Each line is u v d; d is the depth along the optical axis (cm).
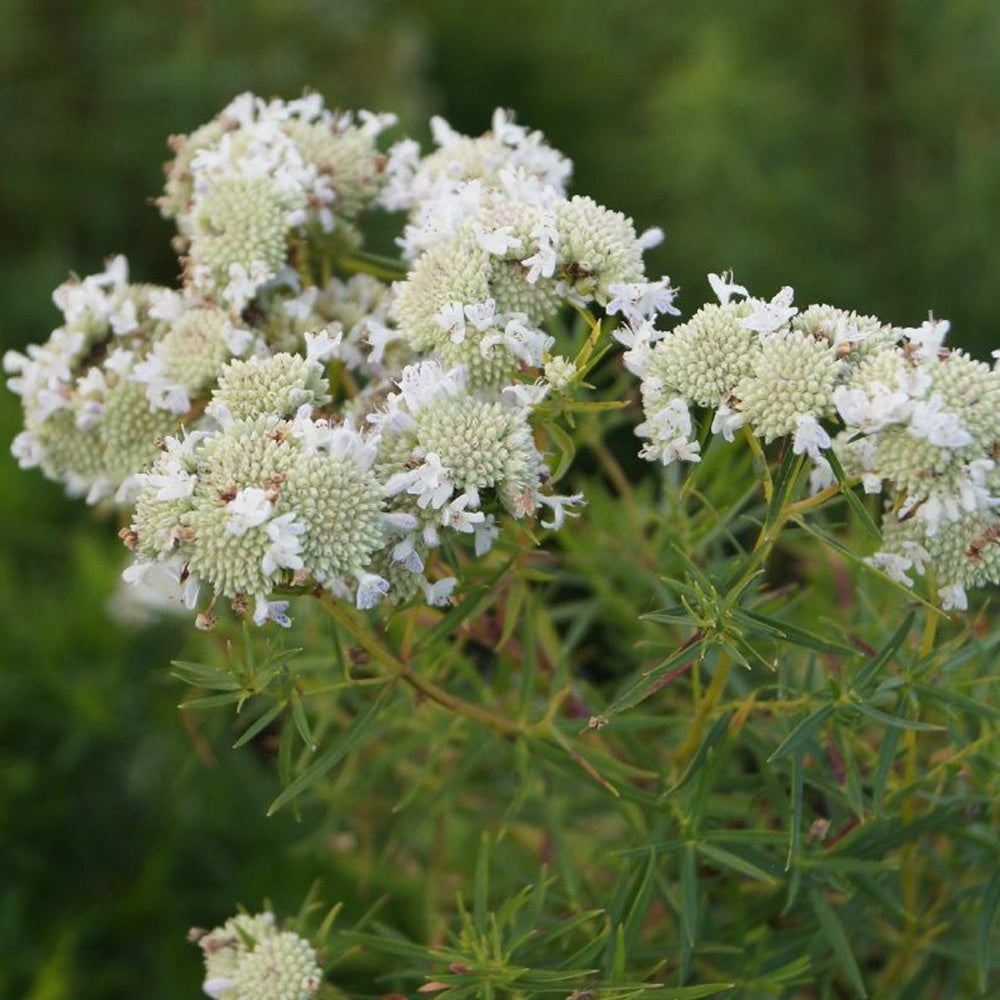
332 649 28
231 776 34
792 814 23
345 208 26
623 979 23
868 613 26
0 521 39
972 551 22
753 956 25
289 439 22
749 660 27
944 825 24
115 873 34
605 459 28
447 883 30
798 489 23
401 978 26
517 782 27
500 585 25
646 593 29
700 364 22
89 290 26
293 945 24
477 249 23
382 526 22
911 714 24
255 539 21
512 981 23
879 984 26
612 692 29
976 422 21
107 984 32
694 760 23
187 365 24
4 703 34
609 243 23
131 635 35
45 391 25
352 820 30
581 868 29
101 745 34
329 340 23
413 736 27
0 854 33
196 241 25
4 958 32
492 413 22
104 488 26
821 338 22
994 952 25
